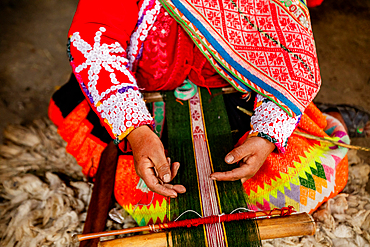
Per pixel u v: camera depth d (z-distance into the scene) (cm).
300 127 142
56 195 154
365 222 144
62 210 151
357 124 185
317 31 273
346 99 218
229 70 118
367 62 244
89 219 129
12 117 218
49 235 142
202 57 128
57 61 261
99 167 136
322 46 260
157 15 117
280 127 112
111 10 107
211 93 140
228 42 113
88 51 106
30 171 172
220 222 108
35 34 285
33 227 143
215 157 124
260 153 110
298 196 127
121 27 111
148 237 106
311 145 140
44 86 241
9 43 276
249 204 117
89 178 162
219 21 112
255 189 131
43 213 151
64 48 272
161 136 137
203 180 118
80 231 146
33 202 154
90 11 107
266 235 108
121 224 148
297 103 113
